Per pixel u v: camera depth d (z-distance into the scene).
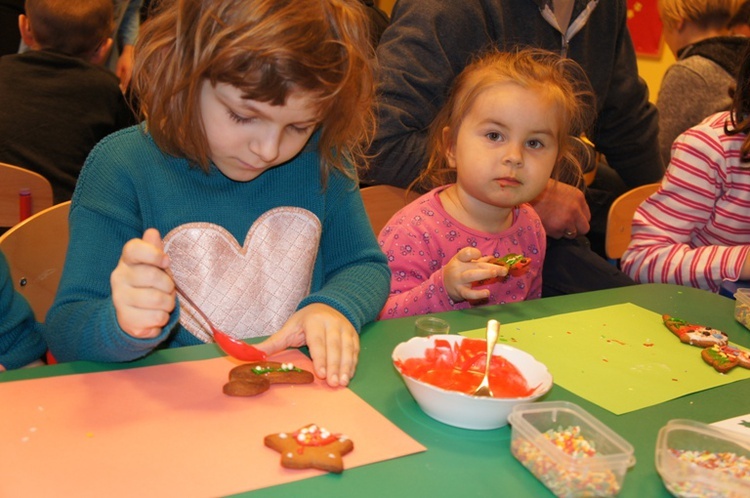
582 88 2.24
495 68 1.68
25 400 0.83
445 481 0.75
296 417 0.85
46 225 1.36
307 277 1.32
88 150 2.60
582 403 0.96
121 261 0.92
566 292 2.03
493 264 1.44
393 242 1.67
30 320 1.18
